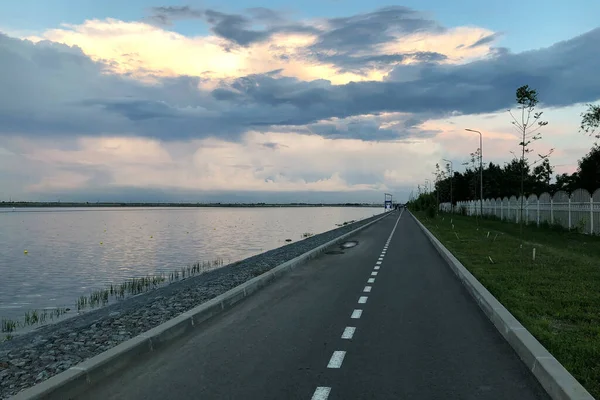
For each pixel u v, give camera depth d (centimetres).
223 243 4534
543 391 538
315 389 544
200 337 783
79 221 11069
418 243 2897
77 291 2012
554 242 2483
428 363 637
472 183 8006
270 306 1048
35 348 771
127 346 660
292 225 8419
